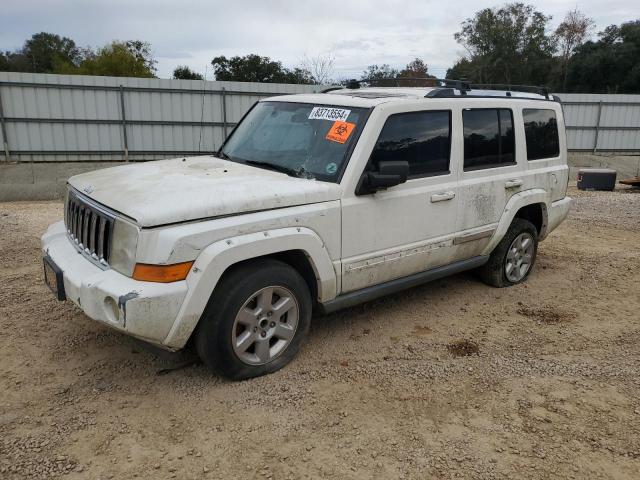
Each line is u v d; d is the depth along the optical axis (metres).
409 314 4.99
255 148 4.56
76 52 58.62
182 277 3.19
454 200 4.70
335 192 3.86
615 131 24.64
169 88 19.34
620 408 3.51
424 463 2.95
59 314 4.69
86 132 19.00
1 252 6.46
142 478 2.78
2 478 2.72
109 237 3.34
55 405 3.37
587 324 4.91
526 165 5.50
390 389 3.67
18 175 17.11
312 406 3.44
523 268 5.93
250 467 2.88
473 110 4.89
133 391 3.55
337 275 3.98
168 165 4.33
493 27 48.50
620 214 10.30
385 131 4.15
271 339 3.80
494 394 3.65
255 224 3.44
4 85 17.88
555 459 3.00
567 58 49.81
